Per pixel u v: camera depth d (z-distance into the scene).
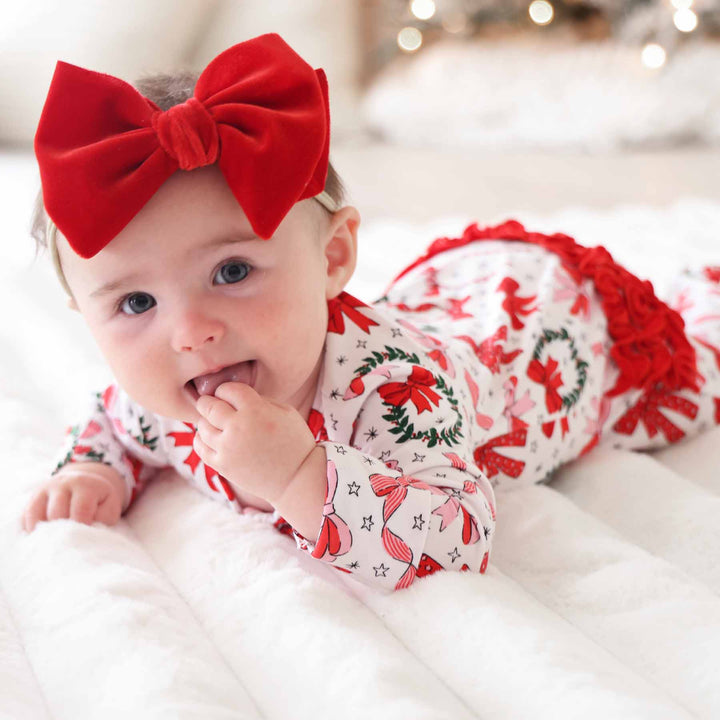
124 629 0.71
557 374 1.02
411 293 1.14
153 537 0.91
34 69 3.10
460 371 0.93
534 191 2.55
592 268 1.15
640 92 3.08
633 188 2.53
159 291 0.74
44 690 0.68
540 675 0.64
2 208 2.39
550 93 3.18
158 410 0.79
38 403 1.22
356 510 0.74
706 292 1.30
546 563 0.83
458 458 0.81
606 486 0.98
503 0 3.40
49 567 0.81
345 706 0.62
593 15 3.38
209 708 0.62
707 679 0.66
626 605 0.76
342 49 3.41
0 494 0.95
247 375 0.78
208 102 0.73
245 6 3.34
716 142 3.01
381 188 2.65
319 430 0.85
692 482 1.02
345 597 0.77
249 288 0.75
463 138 3.24
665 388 1.11
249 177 0.70
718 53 3.10
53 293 1.75
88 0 3.13
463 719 0.62
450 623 0.71
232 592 0.78
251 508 0.91
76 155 0.70
